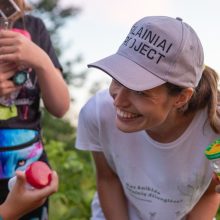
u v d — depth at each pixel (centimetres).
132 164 137
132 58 116
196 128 130
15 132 133
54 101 136
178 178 135
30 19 144
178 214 141
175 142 131
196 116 130
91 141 140
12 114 133
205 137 131
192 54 117
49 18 434
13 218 103
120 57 117
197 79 119
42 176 102
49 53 145
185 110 126
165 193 137
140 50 116
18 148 133
